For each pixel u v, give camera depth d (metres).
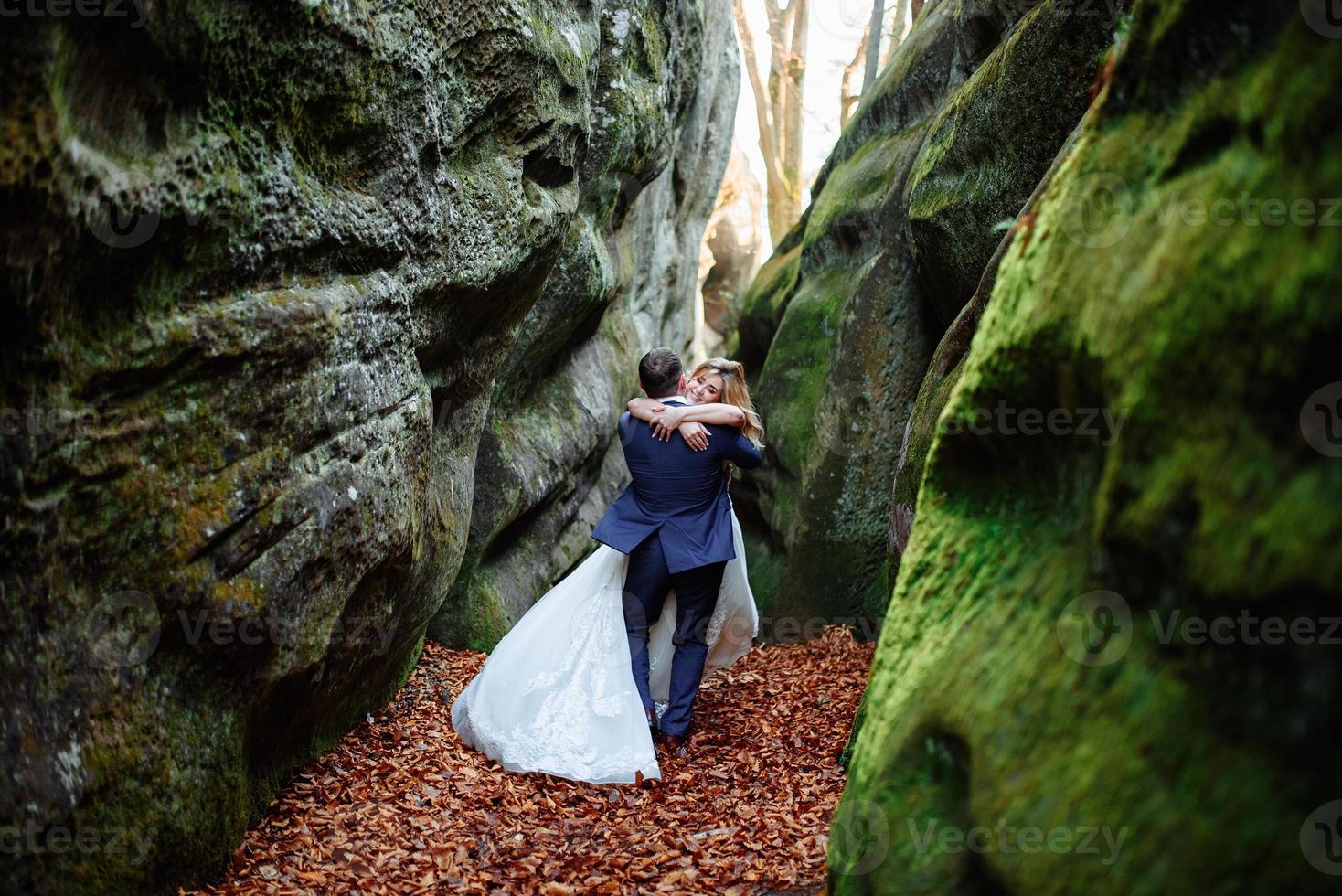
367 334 3.10
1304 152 1.36
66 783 2.04
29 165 1.82
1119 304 1.58
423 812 3.21
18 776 1.92
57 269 1.95
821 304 6.83
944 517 2.13
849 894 1.85
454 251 3.63
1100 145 1.78
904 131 6.82
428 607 4.16
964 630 1.86
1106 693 1.51
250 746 2.91
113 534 2.21
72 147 1.92
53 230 1.90
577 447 6.14
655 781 3.71
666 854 2.97
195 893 2.51
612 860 2.92
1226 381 1.39
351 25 2.83
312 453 2.84
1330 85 1.34
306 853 2.83
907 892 1.69
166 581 2.34
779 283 8.14
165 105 2.28
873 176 6.68
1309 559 1.25
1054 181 1.91
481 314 4.11
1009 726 1.63
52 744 2.02
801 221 8.70
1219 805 1.31
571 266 5.62
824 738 4.20
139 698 2.30
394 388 3.32
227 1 2.36
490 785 3.52
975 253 4.71
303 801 3.14
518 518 5.76
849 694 4.90
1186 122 1.59
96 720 2.16
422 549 3.72
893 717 1.94
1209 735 1.35
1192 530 1.42
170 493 2.34
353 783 3.35
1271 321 1.34
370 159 3.13
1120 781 1.43
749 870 2.83
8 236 1.81
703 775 3.81
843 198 6.91
